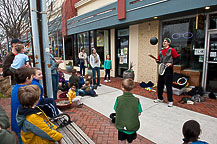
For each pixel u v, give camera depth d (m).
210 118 3.38
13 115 1.75
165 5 4.79
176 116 3.52
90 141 2.04
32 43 3.19
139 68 6.91
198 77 5.15
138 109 2.05
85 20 8.29
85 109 4.02
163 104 4.29
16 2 5.57
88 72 8.38
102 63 8.73
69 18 9.91
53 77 4.23
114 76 8.53
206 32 4.84
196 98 4.46
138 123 2.04
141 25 6.52
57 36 11.29
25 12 5.34
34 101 1.44
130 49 7.23
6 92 5.41
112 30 8.15
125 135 2.11
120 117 2.02
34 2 2.97
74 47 10.58
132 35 7.01
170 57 4.00
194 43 5.23
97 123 3.25
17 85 1.82
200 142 1.56
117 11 6.37
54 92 4.39
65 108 3.98
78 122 3.29
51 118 2.21
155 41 4.90
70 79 4.70
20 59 2.79
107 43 8.58
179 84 5.02
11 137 1.15
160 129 2.97
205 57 4.96
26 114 1.40
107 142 2.57
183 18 5.31
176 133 2.83
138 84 6.64
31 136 1.45
